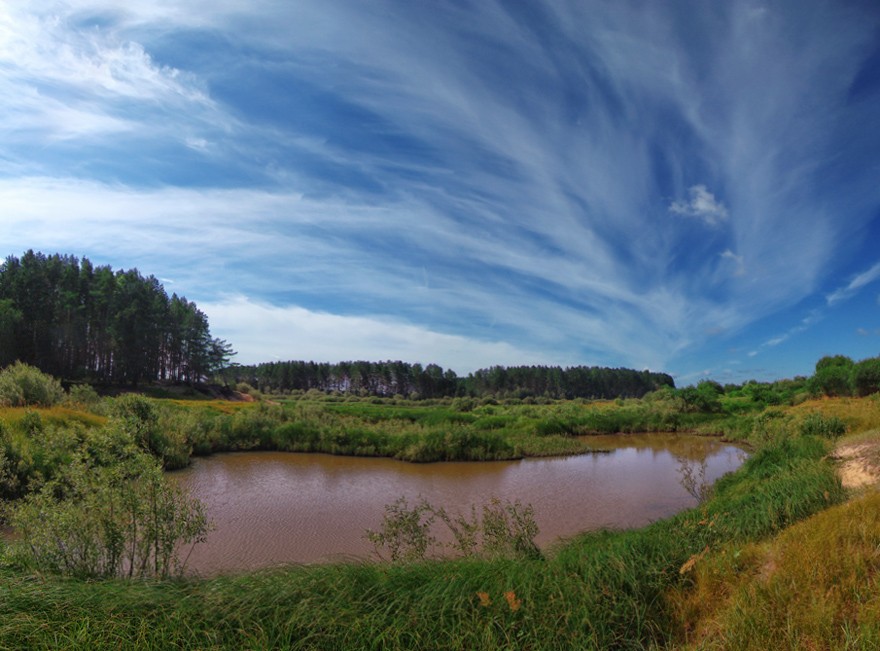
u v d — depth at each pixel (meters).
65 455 13.18
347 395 100.00
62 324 57.22
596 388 112.31
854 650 3.71
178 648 4.61
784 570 4.96
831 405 28.67
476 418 37.25
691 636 4.79
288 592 5.16
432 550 10.12
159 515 7.04
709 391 45.62
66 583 5.69
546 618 4.80
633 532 8.55
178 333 70.69
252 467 21.83
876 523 5.45
